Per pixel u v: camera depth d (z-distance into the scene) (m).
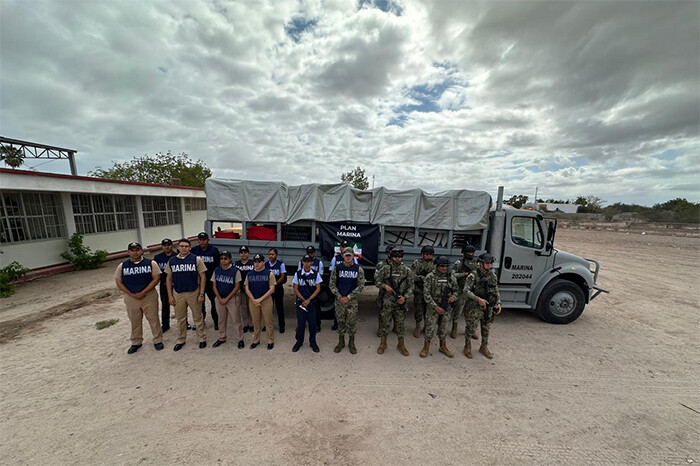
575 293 5.44
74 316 5.57
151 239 13.49
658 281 9.09
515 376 3.77
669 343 4.78
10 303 6.37
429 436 2.70
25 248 8.41
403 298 4.16
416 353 4.37
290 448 2.53
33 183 8.07
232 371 3.75
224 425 2.80
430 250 4.67
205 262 4.88
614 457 2.51
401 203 5.38
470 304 4.20
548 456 2.50
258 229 5.44
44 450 2.48
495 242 5.41
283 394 3.29
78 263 9.45
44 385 3.39
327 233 5.27
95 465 2.34
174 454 2.45
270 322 4.37
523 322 5.62
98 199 10.77
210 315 5.85
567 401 3.27
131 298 4.03
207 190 5.34
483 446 2.60
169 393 3.28
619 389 3.52
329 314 5.16
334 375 3.71
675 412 3.12
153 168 25.73
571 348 4.57
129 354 4.13
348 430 2.76
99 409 3.00
